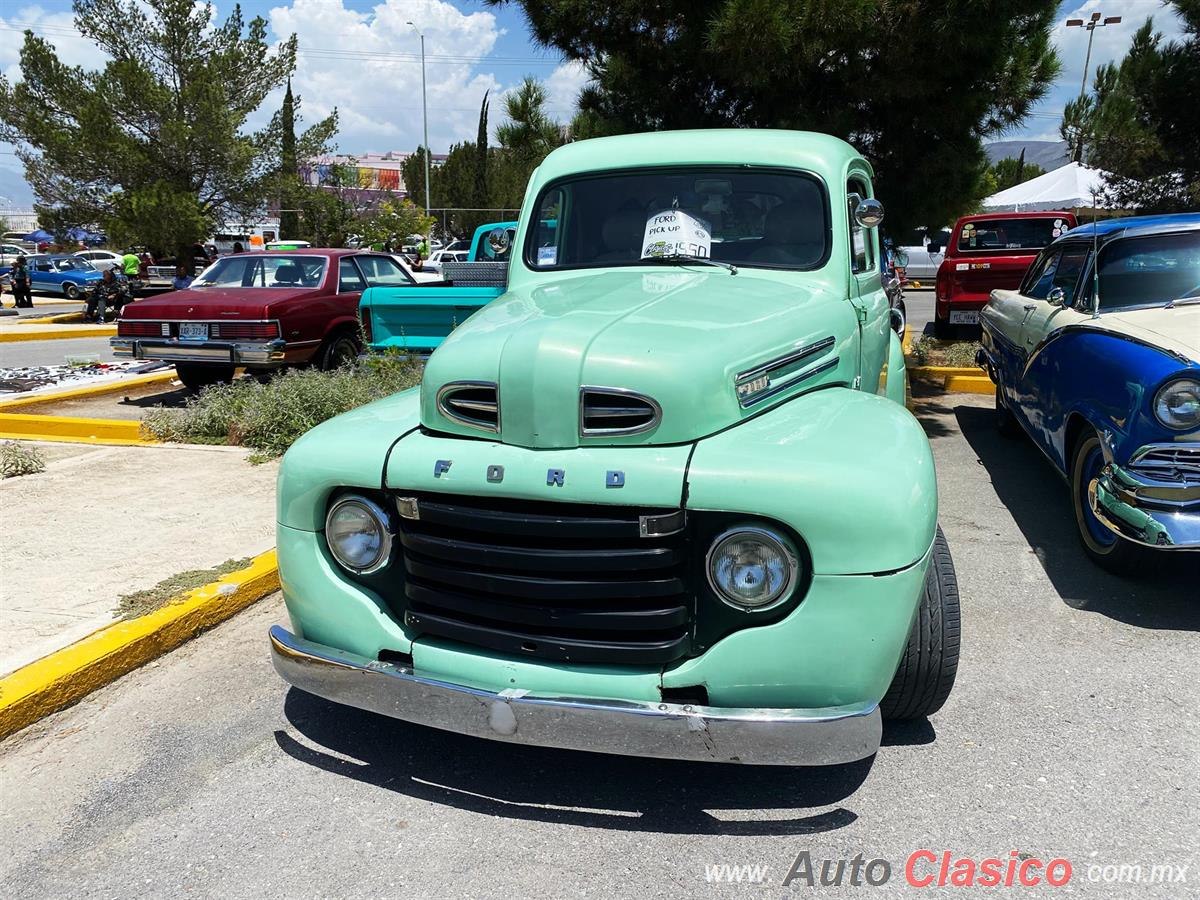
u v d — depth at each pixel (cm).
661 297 340
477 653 284
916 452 277
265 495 596
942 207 881
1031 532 553
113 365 1177
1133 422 423
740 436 278
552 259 427
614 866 266
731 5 741
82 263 3125
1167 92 1596
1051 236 1291
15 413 849
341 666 291
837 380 359
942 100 826
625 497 260
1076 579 478
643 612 265
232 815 292
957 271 1239
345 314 966
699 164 417
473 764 321
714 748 255
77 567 467
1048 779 305
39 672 352
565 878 261
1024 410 632
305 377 800
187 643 411
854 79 808
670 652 266
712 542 260
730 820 287
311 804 298
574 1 829
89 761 322
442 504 280
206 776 313
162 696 367
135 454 709
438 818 290
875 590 252
